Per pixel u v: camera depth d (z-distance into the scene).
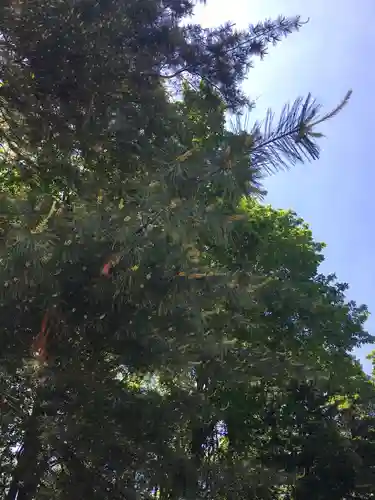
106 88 5.19
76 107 5.14
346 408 10.41
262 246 11.09
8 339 3.86
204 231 3.68
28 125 5.11
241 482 4.70
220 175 3.65
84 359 4.29
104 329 3.99
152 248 3.53
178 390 4.74
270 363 5.55
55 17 5.02
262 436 9.63
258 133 3.85
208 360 4.86
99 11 5.02
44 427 4.06
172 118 5.10
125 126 4.83
